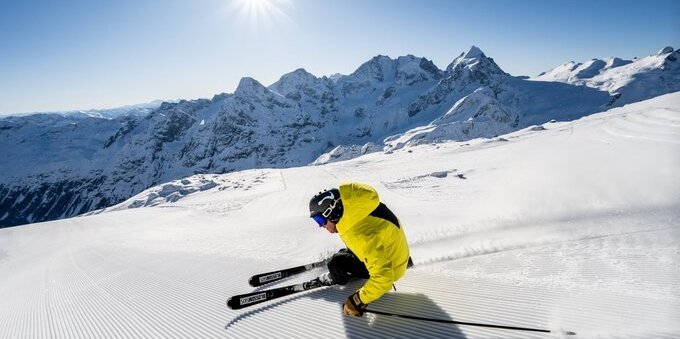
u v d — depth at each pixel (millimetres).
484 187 20484
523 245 5852
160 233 20922
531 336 3055
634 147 22547
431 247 6703
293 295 4633
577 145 32281
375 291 3502
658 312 3164
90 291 7051
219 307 4746
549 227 7219
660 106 50219
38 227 34375
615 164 16703
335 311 4004
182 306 5051
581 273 4242
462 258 5398
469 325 3357
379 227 3549
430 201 18172
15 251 23828
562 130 56375
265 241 9656
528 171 21859
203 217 32812
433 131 176500
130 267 8844
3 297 8641
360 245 3562
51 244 25547
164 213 36781
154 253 10547
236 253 8367
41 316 6000
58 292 7652
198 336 4059
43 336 5035
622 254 4750
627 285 3760
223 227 18500
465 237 7180
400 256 3670
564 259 4805
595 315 3244
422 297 4027
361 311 3678
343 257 4383
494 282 4211
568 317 3260
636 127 36781
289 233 10727
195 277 6539
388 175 39438
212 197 49312
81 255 14031
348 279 4426
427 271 4840
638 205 8516
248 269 6508
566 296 3652
